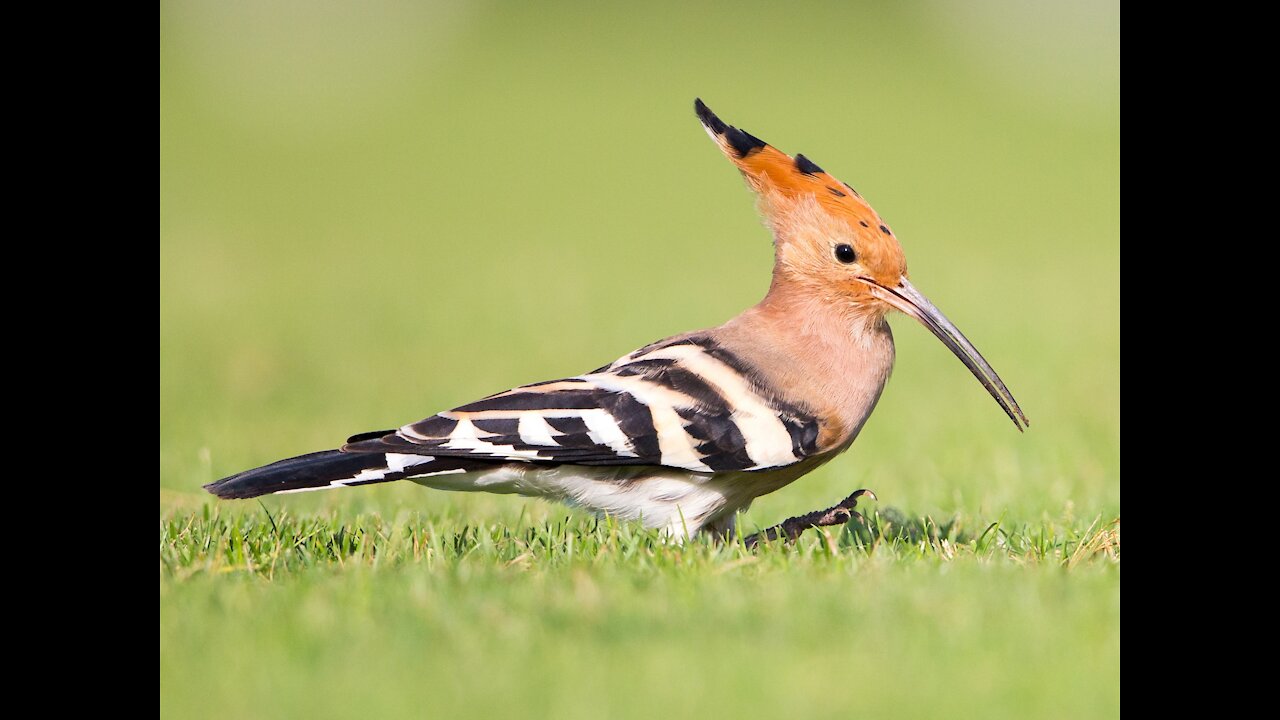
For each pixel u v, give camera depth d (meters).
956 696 6.27
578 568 7.86
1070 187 38.72
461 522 9.89
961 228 33.00
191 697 6.36
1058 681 6.41
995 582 7.52
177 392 18.02
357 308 25.45
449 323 23.78
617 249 32.09
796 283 9.28
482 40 58.47
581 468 8.59
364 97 52.84
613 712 6.14
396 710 6.17
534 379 19.09
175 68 54.59
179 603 7.34
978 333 21.64
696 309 24.17
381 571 7.91
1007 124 47.25
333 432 15.48
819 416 8.90
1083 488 11.27
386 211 37.62
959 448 13.84
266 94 52.84
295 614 7.08
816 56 55.12
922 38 57.16
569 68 55.16
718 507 8.88
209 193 39.78
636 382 8.66
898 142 44.09
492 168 43.44
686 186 40.91
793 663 6.52
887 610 7.08
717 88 51.53
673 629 6.93
